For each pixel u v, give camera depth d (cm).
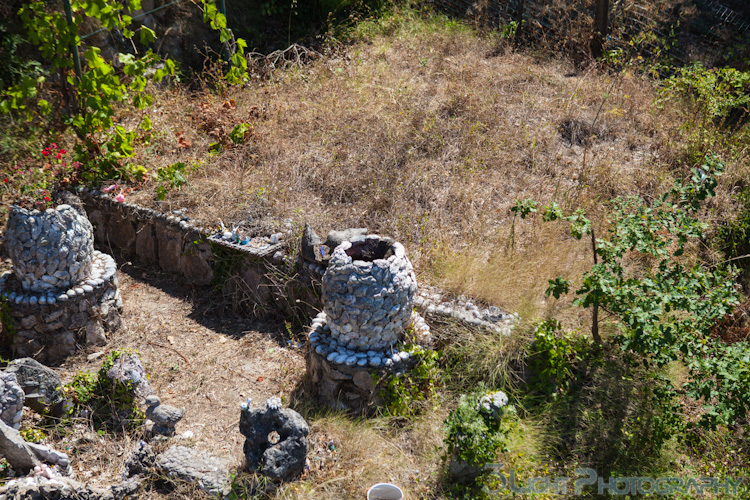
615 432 437
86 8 627
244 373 508
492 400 409
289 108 812
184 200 642
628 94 857
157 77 665
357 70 921
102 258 564
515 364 477
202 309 591
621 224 451
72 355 521
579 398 458
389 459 423
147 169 698
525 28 1099
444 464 413
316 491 393
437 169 698
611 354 476
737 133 754
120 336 547
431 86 877
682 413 446
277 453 386
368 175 679
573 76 943
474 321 489
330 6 1104
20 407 409
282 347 539
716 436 439
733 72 783
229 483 387
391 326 442
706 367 400
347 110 800
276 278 563
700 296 477
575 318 498
